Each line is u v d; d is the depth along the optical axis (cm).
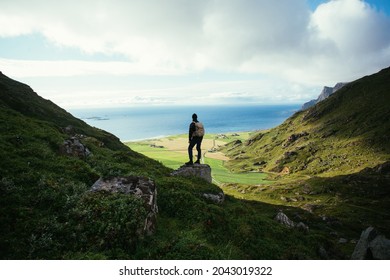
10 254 1131
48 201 1471
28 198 1452
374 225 8425
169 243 1388
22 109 8144
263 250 1852
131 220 1368
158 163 4009
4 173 1596
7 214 1296
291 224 2859
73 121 9831
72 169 1945
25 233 1227
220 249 1581
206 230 1742
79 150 2575
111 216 1388
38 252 1166
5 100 8044
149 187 1692
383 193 12938
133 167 2666
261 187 15888
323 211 10506
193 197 2047
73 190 1609
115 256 1225
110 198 1519
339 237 5622
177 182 2325
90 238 1287
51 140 2497
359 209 10506
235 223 2009
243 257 1652
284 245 2095
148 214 1486
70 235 1277
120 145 9419
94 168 2284
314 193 13962
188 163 2828
